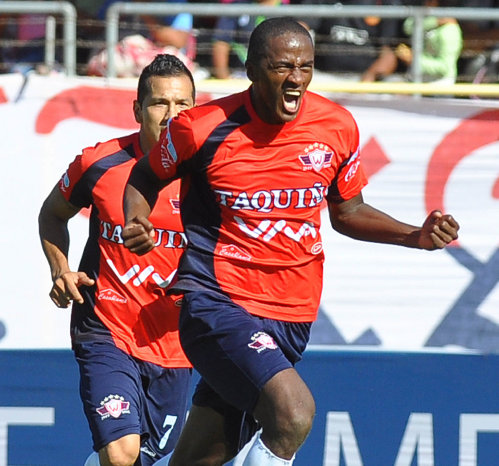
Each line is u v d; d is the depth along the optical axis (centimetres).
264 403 1158
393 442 1848
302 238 1256
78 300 1388
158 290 1456
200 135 1216
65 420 1847
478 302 1894
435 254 1894
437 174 1900
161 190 1423
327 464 1845
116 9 2127
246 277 1252
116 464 1376
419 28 2148
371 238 1347
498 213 1900
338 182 1312
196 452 1378
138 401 1434
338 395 1848
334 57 2362
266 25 1195
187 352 1257
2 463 1845
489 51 2377
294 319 1274
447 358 1848
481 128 1897
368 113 1898
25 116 1880
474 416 1847
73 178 1488
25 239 1880
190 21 2402
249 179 1224
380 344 1889
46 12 2127
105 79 1898
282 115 1196
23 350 1845
